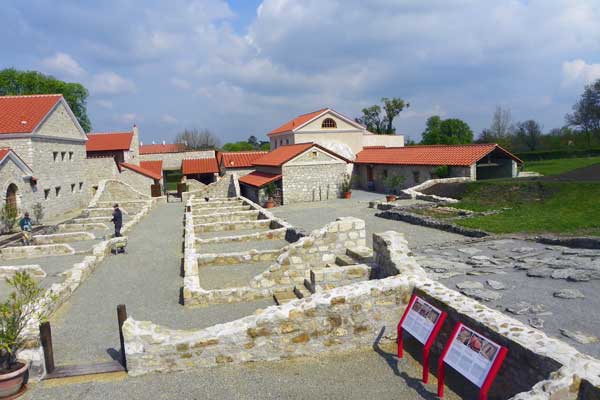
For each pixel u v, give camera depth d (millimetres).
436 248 15547
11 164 26406
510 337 6121
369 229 20656
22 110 31859
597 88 62250
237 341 8047
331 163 39375
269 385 7316
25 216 22766
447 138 73625
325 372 7691
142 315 11484
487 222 18938
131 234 24625
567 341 7398
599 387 4848
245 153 54000
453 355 6285
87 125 66125
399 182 38000
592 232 15406
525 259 13047
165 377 7773
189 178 59750
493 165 35062
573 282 10531
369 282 8789
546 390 4953
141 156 67000
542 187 22656
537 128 67875
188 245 17438
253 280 12828
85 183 40562
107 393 7316
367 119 87375
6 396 7328
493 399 6383
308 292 11930
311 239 13336
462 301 7555
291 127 56062
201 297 12164
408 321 7758
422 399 6629
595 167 27562
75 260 18828
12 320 7785
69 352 9305
